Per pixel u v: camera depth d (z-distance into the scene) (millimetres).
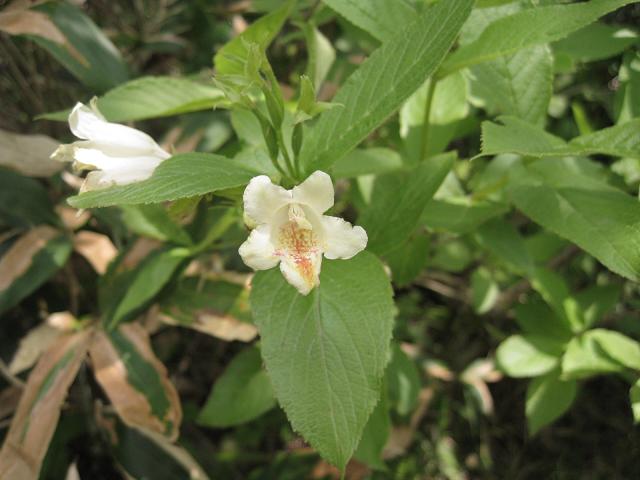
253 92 184
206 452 300
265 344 136
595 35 218
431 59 134
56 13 244
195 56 325
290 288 140
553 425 340
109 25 344
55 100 313
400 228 168
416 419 273
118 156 151
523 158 180
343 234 130
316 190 127
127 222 224
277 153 146
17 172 248
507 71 187
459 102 203
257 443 320
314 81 218
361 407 128
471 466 336
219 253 249
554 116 292
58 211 255
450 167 164
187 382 333
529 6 176
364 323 132
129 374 224
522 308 248
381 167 206
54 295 279
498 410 347
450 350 329
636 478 323
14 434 211
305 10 283
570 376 221
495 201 200
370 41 245
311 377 131
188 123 256
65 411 275
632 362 209
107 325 232
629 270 155
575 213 167
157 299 234
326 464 276
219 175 128
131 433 246
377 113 139
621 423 327
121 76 252
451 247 261
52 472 262
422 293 356
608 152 140
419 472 324
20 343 235
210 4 313
